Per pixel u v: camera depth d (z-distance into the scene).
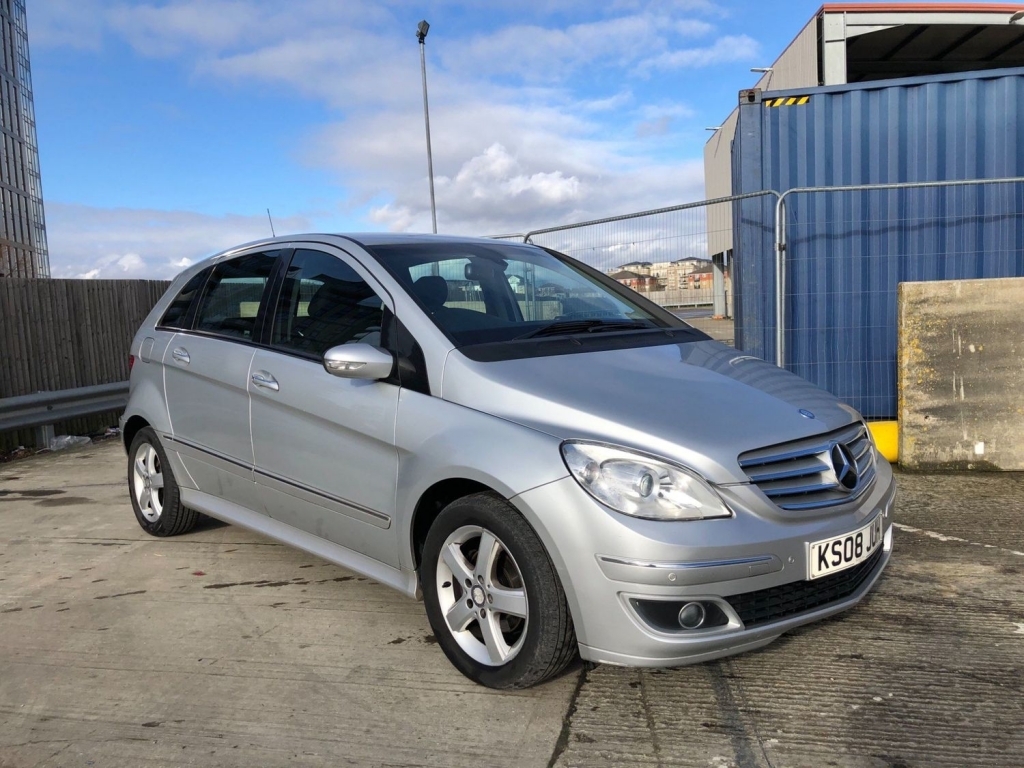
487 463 2.72
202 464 4.24
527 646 2.68
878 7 13.96
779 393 3.12
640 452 2.57
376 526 3.23
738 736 2.59
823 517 2.73
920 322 5.95
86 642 3.41
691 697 2.83
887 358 7.17
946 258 7.07
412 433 3.01
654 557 2.45
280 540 3.80
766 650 3.18
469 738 2.60
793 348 7.24
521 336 3.31
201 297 4.48
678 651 2.50
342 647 3.30
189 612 3.71
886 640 3.25
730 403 2.90
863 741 2.54
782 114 7.15
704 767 2.42
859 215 7.12
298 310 3.78
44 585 4.13
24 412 8.09
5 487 6.59
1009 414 5.92
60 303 9.39
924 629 3.34
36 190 60.84
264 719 2.75
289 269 3.94
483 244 4.12
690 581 2.47
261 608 3.73
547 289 3.93
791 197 7.15
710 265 6.99
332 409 3.34
